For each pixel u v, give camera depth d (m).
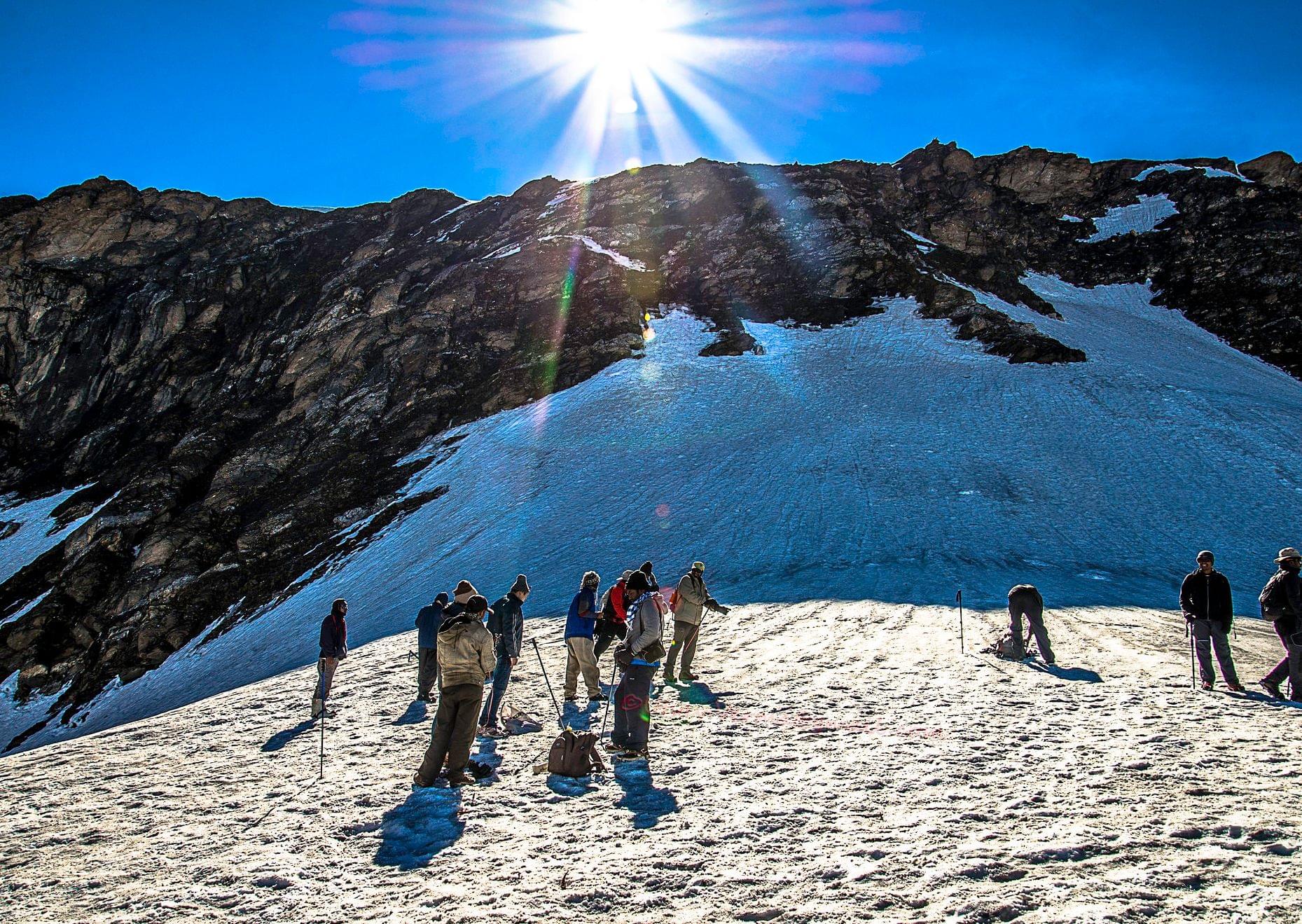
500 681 10.05
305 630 26.33
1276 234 74.19
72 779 9.70
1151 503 27.59
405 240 77.56
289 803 8.20
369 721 11.33
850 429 35.06
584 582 11.22
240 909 5.90
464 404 46.91
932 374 43.69
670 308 56.78
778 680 11.70
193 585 35.91
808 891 5.40
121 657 32.81
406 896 5.86
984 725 9.10
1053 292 72.00
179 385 61.03
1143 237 80.25
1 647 35.91
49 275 71.12
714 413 39.31
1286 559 10.05
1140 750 7.95
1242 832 5.85
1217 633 10.41
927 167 86.69
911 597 17.08
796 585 18.97
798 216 68.50
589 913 5.33
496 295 58.16
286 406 53.25
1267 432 35.09
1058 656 12.60
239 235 79.50
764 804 7.11
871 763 8.02
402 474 40.22
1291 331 62.47
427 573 27.09
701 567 11.98
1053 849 5.73
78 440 58.69
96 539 41.91
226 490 43.50
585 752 8.23
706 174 77.00
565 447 37.09
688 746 8.95
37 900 6.36
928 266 65.19
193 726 11.95
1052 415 37.12
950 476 29.23
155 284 71.69
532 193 81.00
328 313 61.94
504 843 6.68
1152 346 57.78
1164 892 4.99
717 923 5.07
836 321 54.19
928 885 5.33
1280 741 8.11
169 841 7.47
